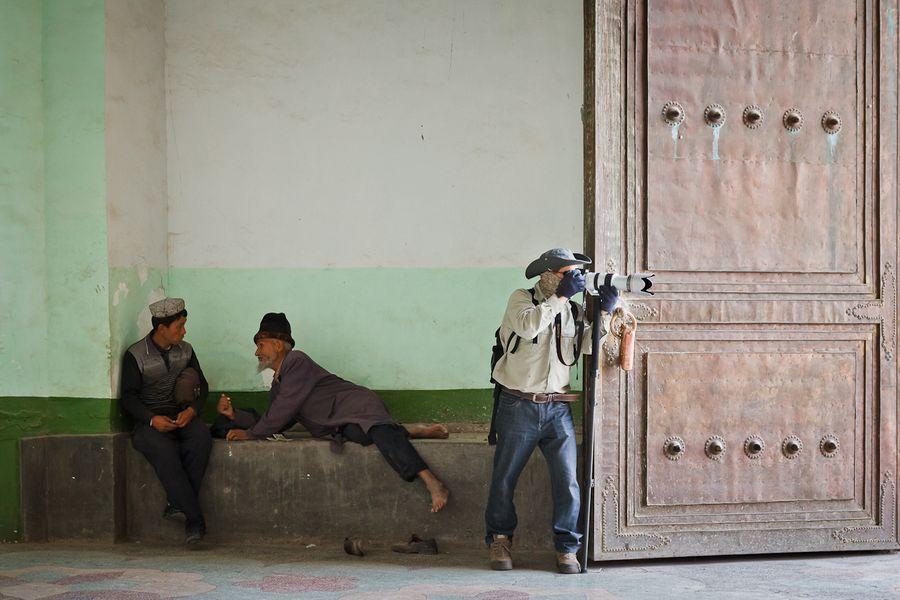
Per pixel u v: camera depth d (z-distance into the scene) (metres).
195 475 5.54
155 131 6.16
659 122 5.11
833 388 5.25
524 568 4.94
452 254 6.42
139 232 5.94
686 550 5.08
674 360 5.09
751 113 5.18
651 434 5.06
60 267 5.59
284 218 6.36
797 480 5.20
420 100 6.39
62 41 5.57
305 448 5.57
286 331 5.83
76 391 5.56
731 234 5.17
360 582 4.59
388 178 6.39
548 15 6.43
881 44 5.31
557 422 4.84
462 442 5.55
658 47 5.12
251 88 6.33
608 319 5.00
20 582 4.55
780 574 4.76
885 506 5.27
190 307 6.34
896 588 4.43
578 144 6.46
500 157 6.43
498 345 5.00
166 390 5.68
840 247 5.27
